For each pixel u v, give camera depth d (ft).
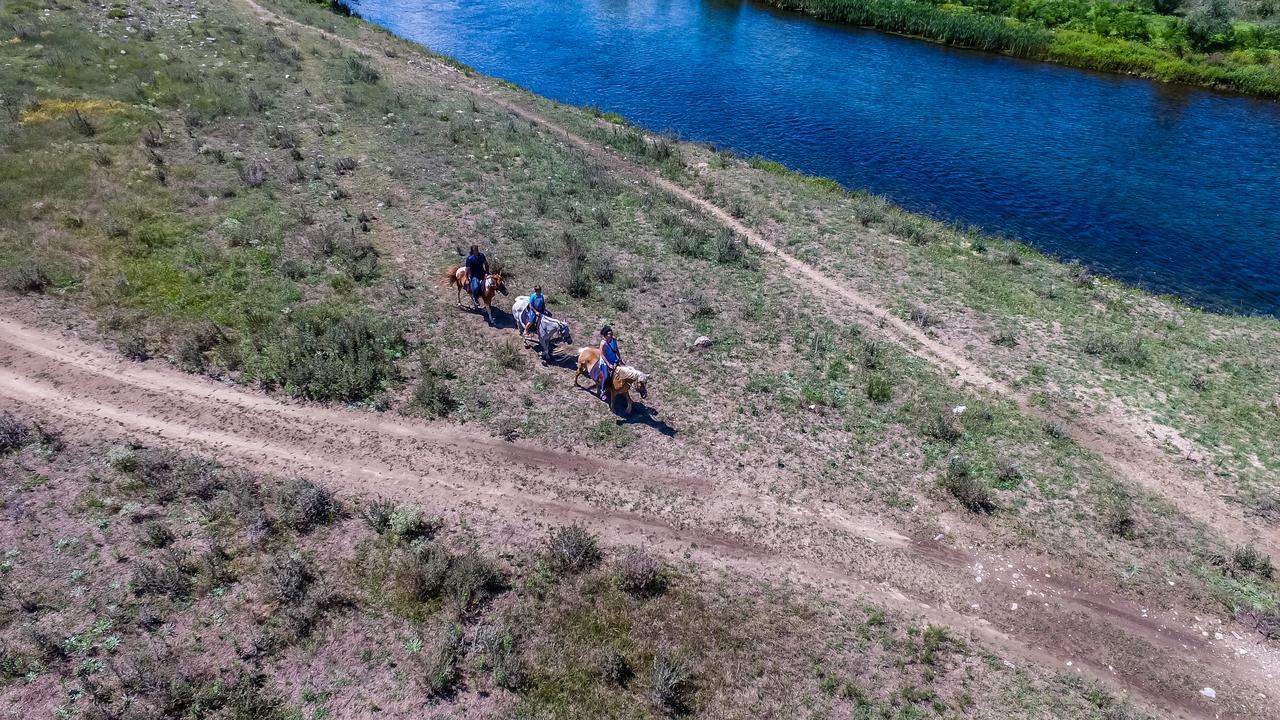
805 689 37.78
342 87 123.13
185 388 54.34
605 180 101.71
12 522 41.65
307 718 34.06
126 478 45.62
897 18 216.95
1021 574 46.29
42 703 33.22
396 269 73.41
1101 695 39.19
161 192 80.02
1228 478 54.19
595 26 215.31
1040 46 192.03
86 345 57.21
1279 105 160.35
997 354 68.64
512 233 82.69
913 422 58.34
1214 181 122.31
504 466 50.88
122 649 35.94
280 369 56.70
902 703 37.52
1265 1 210.79
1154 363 68.64
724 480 51.52
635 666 38.22
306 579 40.63
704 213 97.09
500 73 168.96
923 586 45.14
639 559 43.21
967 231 103.71
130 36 126.62
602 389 56.54
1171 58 180.65
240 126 101.60
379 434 52.49
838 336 69.62
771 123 145.18
